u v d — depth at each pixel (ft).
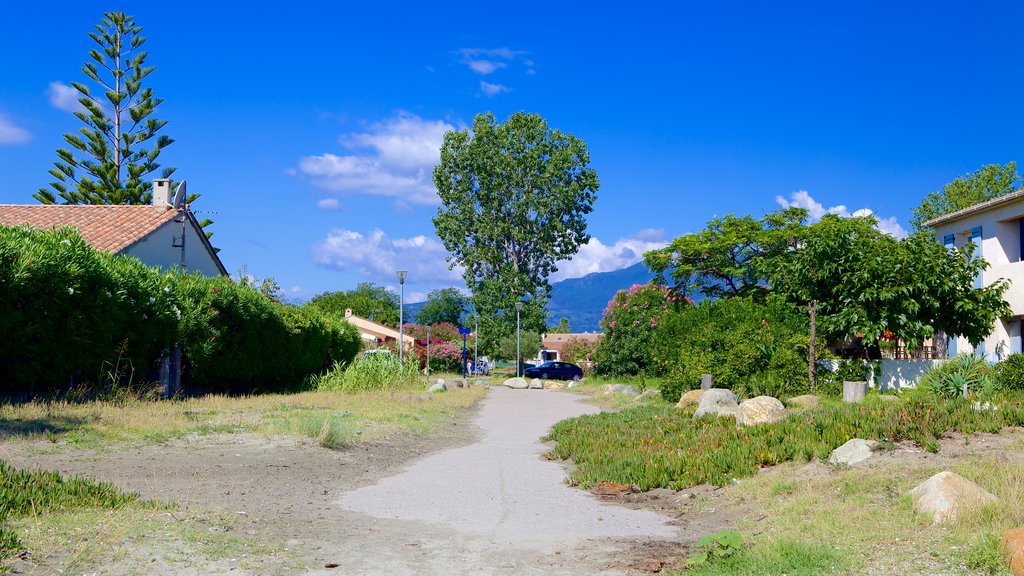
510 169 177.68
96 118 134.92
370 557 21.80
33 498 22.70
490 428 64.13
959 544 20.53
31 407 43.39
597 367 142.82
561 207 177.58
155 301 59.00
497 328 179.01
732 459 35.32
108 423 41.73
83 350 51.57
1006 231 75.41
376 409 63.52
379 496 31.81
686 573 20.47
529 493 33.88
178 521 23.16
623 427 53.16
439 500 31.50
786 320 71.61
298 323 89.10
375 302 308.60
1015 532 19.03
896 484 27.73
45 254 47.62
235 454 38.63
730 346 70.28
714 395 58.08
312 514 27.32
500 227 177.37
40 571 17.26
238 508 26.91
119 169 138.00
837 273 68.95
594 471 37.88
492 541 24.40
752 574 19.72
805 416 42.93
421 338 201.67
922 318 65.67
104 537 20.12
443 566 21.17
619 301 138.00
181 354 66.85
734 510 28.91
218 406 57.72
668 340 81.97
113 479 29.78
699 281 126.21
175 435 41.60
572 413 79.56
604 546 23.98
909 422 35.76
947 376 54.80
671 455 38.50
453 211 181.57
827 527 23.63
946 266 64.49
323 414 54.54
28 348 47.03
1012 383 54.80
